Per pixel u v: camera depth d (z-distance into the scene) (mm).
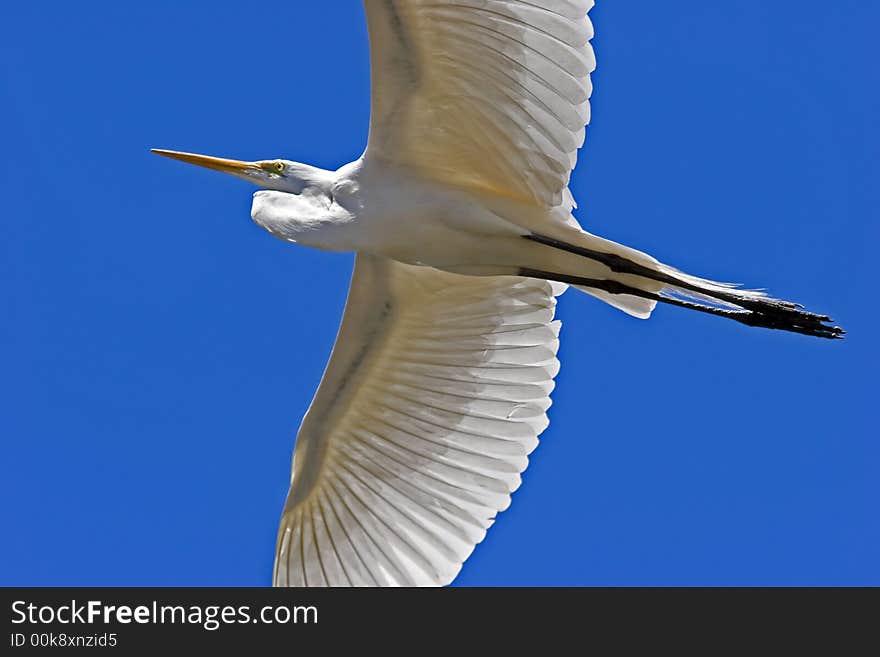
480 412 13102
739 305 11805
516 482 13055
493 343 12953
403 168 11641
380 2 10344
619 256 11711
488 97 10906
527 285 12719
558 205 11477
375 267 12680
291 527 13492
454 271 12055
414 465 13305
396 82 10953
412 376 13164
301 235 12062
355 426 13352
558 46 10398
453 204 11555
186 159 12922
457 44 10594
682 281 11789
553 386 12922
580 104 10656
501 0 10266
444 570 13141
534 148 11117
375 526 13367
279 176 12523
